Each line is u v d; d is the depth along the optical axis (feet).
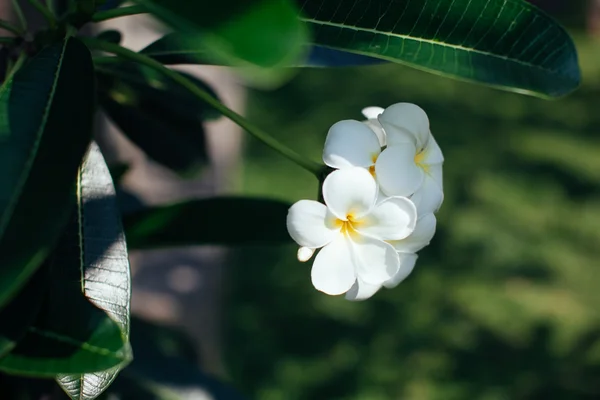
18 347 2.32
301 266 9.16
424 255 9.45
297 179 10.34
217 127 7.00
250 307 8.71
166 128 3.43
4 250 2.19
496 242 9.74
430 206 2.74
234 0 2.13
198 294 6.95
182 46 2.79
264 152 10.80
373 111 2.87
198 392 3.55
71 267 2.57
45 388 2.98
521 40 2.68
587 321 8.93
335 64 2.92
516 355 8.46
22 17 2.83
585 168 11.22
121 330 2.34
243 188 10.12
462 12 2.63
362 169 2.63
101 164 2.64
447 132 11.80
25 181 2.26
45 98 2.38
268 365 8.23
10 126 2.32
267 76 2.11
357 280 2.71
